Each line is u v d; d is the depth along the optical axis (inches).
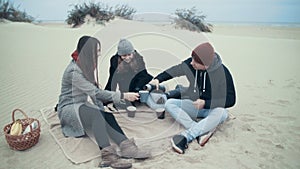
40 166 106.0
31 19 841.5
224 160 111.3
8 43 414.9
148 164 107.7
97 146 119.0
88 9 742.5
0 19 737.6
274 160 111.9
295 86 218.5
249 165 108.3
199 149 119.1
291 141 126.9
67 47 396.8
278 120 149.6
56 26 751.1
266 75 254.8
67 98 122.6
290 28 835.4
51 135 128.5
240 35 623.2
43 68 265.9
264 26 916.6
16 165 106.3
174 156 113.6
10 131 117.6
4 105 166.4
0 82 215.0
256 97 189.8
